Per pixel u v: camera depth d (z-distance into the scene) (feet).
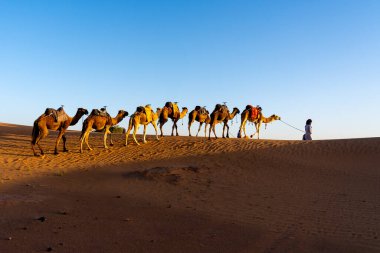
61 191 42.63
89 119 72.64
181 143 77.87
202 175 51.80
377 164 57.26
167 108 89.35
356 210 35.19
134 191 43.57
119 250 24.09
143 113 79.25
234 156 64.44
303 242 26.13
